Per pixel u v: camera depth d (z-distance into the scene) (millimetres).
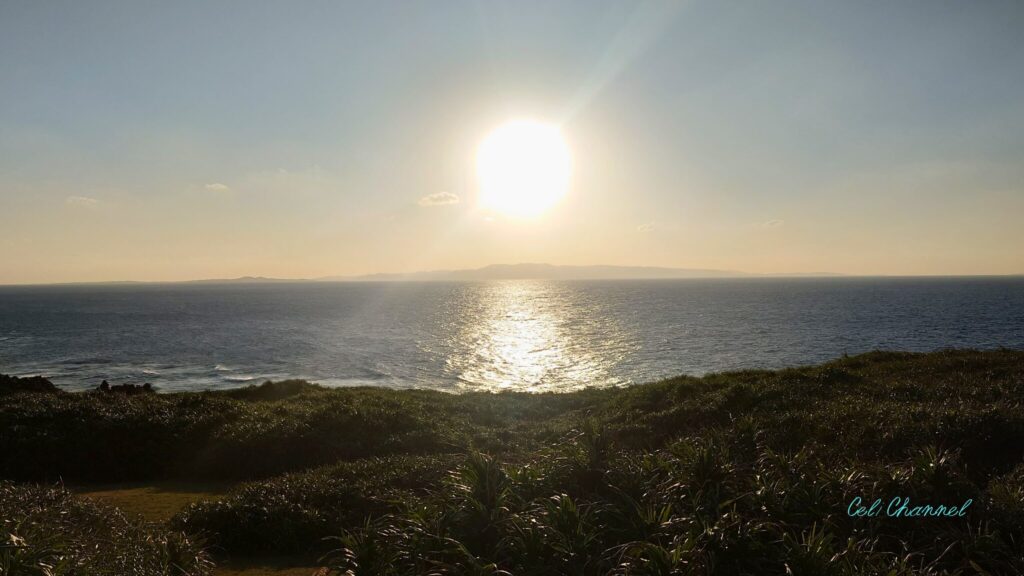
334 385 46469
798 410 15047
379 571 6422
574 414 21641
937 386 17109
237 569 8664
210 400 20953
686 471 8320
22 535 6797
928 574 6156
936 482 7953
